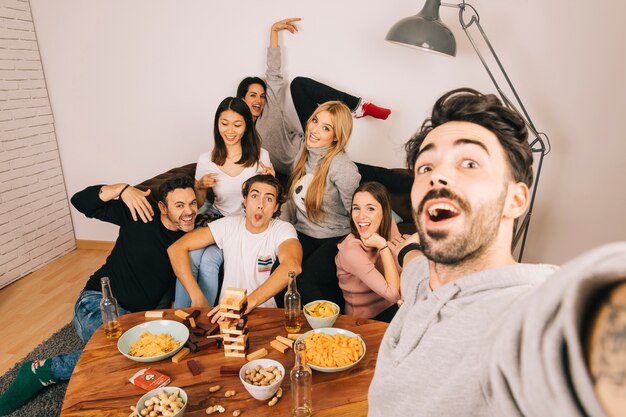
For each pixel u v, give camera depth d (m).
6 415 1.95
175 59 3.38
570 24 2.76
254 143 2.74
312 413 1.22
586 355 0.29
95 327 2.07
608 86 2.80
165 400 1.21
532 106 2.94
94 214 2.33
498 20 2.85
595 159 2.93
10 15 3.22
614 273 0.29
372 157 3.27
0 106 3.15
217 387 1.32
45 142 3.59
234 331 1.45
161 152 3.62
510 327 0.39
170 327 1.65
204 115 3.47
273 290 1.88
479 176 0.53
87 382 1.37
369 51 3.08
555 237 3.11
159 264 2.23
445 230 0.54
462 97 0.59
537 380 0.32
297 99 3.11
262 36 3.20
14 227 3.31
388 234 2.24
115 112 3.59
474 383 0.49
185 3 3.24
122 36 3.40
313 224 2.65
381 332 1.60
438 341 0.57
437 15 2.47
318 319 1.60
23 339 2.60
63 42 3.49
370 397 0.73
